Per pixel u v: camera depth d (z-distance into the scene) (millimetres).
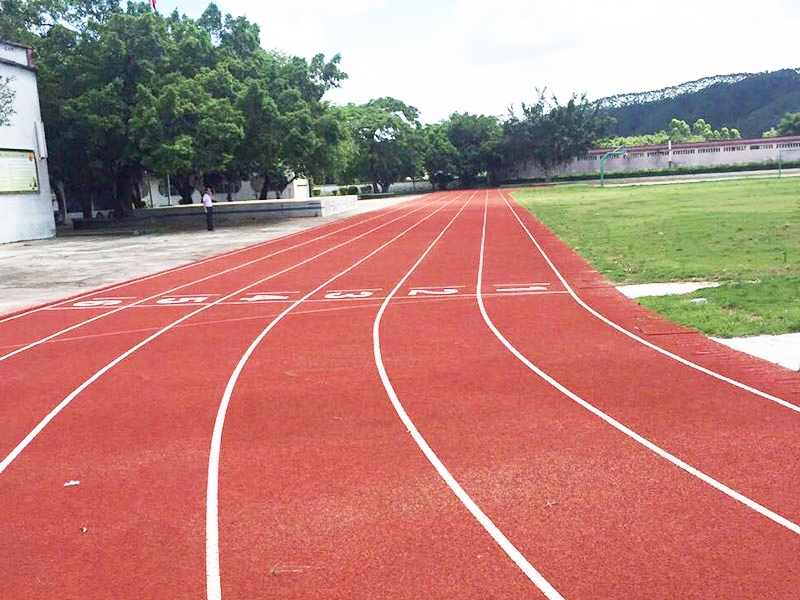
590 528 4246
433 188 87375
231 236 28188
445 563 3916
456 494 4770
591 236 21438
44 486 5168
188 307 12445
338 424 6223
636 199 40062
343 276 15609
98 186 42656
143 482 5168
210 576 3875
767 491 4641
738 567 3768
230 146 32875
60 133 35031
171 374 8094
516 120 82438
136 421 6520
